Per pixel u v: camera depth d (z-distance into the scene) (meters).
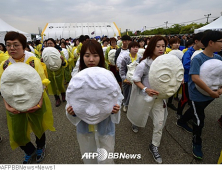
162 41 1.77
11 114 1.57
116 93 1.17
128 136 2.50
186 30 32.72
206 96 1.89
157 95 1.69
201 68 1.79
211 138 2.40
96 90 1.07
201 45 2.57
